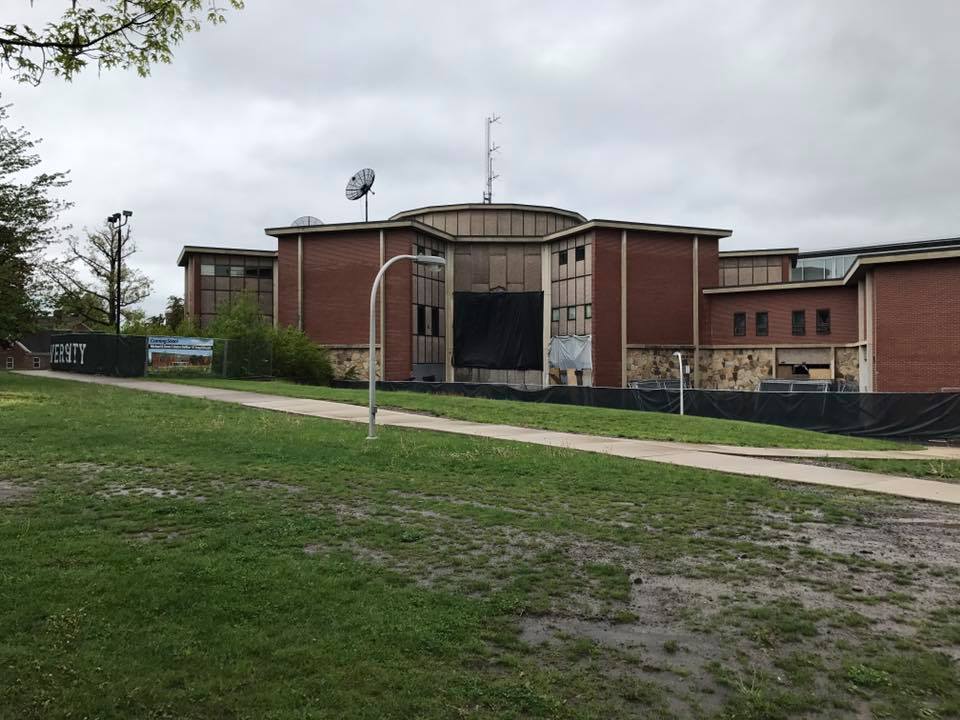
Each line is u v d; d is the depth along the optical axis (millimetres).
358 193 50312
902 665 4668
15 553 6352
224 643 4598
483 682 4273
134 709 3770
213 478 10500
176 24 7207
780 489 10859
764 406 25203
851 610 5750
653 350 42906
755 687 4336
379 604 5453
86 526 7473
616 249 42188
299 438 14781
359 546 7219
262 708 3838
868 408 22828
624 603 5828
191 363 34906
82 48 6957
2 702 3754
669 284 43438
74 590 5398
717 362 44344
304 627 4922
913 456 15648
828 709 4102
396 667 4398
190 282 48531
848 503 9906
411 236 43094
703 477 11477
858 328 38250
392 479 10766
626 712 4004
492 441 15445
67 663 4207
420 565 6656
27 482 9875
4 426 15188
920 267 29562
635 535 7910
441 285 46969
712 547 7531
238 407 21562
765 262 52000
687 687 4348
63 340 38344
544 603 5715
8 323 28797
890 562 7098
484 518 8453
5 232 27781
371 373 15609
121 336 33531
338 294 44438
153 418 17516
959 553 7453
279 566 6258
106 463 11469
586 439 16406
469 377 48625
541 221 49000
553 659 4695
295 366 40312
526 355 46750
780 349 42406
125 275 51812
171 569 6008
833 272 63406
